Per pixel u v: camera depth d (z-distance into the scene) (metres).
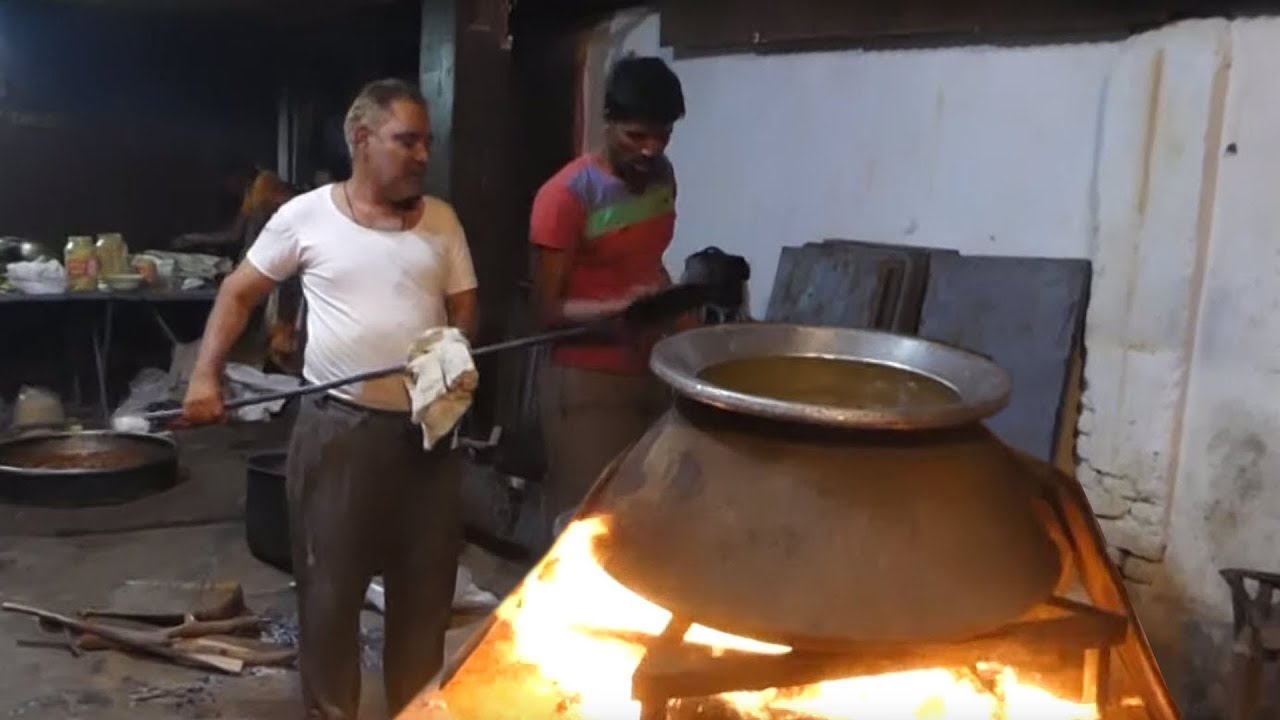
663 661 1.67
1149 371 2.85
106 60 6.11
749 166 4.04
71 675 3.09
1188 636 2.81
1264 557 2.66
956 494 1.74
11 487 4.42
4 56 5.88
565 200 2.75
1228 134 2.70
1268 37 2.61
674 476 1.80
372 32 6.00
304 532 2.59
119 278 5.66
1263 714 2.57
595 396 2.84
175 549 4.08
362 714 2.95
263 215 6.12
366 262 2.50
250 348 6.24
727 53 4.11
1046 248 3.09
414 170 2.47
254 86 6.50
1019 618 1.79
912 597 1.66
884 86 3.52
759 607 1.65
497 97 4.39
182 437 5.46
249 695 3.03
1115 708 2.03
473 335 2.72
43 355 6.10
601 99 4.65
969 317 3.15
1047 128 3.07
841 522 1.69
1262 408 2.65
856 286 3.35
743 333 2.10
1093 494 2.99
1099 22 2.88
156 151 6.33
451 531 2.66
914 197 3.45
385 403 2.52
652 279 2.89
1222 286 2.72
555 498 2.94
